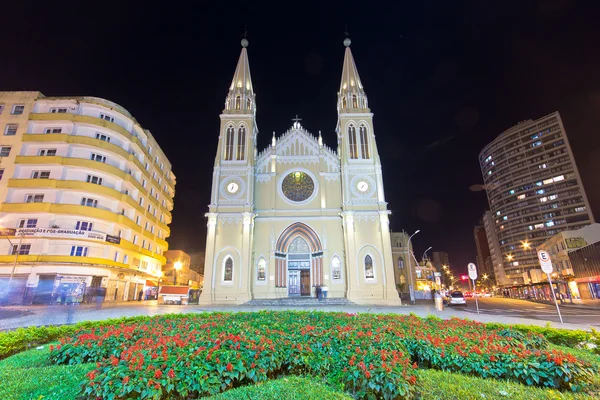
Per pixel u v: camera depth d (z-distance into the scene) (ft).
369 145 152.76
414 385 22.66
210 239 135.54
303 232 146.72
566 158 365.81
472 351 28.32
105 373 21.44
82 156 151.33
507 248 406.62
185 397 22.12
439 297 95.91
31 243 133.18
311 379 26.03
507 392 22.84
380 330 36.63
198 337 31.94
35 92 154.81
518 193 398.83
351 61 173.68
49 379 25.41
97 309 94.58
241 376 24.40
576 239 198.90
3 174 140.67
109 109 163.73
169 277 288.10
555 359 24.66
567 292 185.16
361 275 133.28
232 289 130.31
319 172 152.25
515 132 415.64
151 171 201.46
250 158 148.25
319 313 57.16
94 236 141.38
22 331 38.17
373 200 143.43
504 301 203.92
